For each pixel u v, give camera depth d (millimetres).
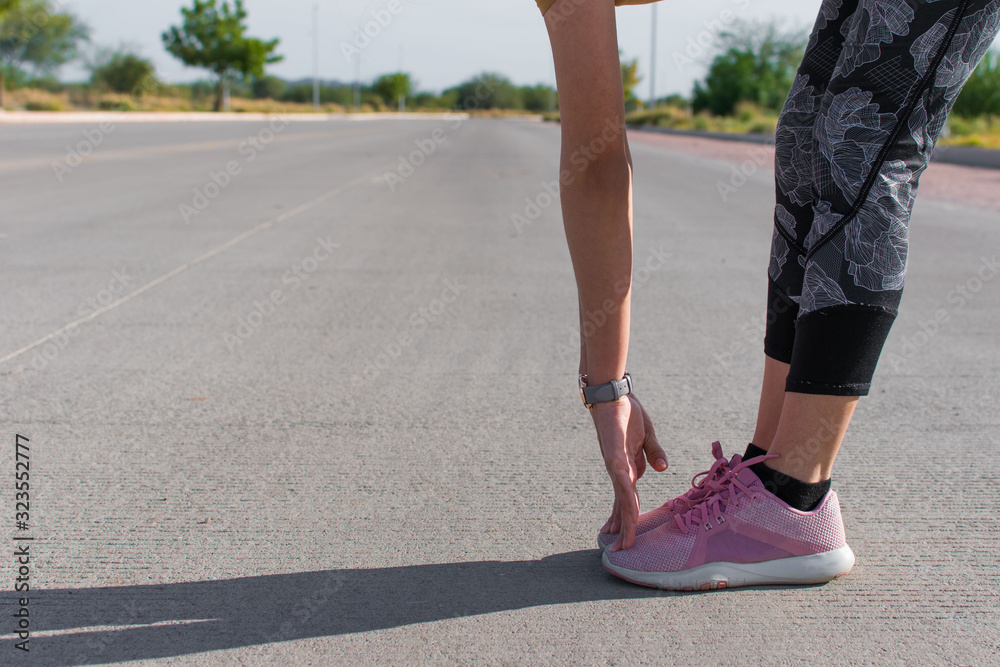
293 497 1811
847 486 1846
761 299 3926
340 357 2941
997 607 1351
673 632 1283
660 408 2414
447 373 2766
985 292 3990
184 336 3197
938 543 1577
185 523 1682
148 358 2898
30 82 38312
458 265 4762
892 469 1941
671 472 1944
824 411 1346
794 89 1452
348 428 2248
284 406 2424
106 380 2650
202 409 2391
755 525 1403
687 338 3215
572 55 1256
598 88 1259
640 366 2842
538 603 1373
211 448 2098
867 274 1275
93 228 5945
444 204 7777
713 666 1192
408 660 1210
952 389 2549
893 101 1246
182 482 1887
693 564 1412
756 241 5719
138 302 3742
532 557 1541
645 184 10234
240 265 4664
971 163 14203
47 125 25812
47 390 2541
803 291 1347
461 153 16000
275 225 6266
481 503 1782
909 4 1207
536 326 3404
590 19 1241
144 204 7402
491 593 1406
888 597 1389
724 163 14000
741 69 36688
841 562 1421
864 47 1248
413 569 1493
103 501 1783
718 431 2225
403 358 2934
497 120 50656
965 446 2084
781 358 1495
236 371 2766
